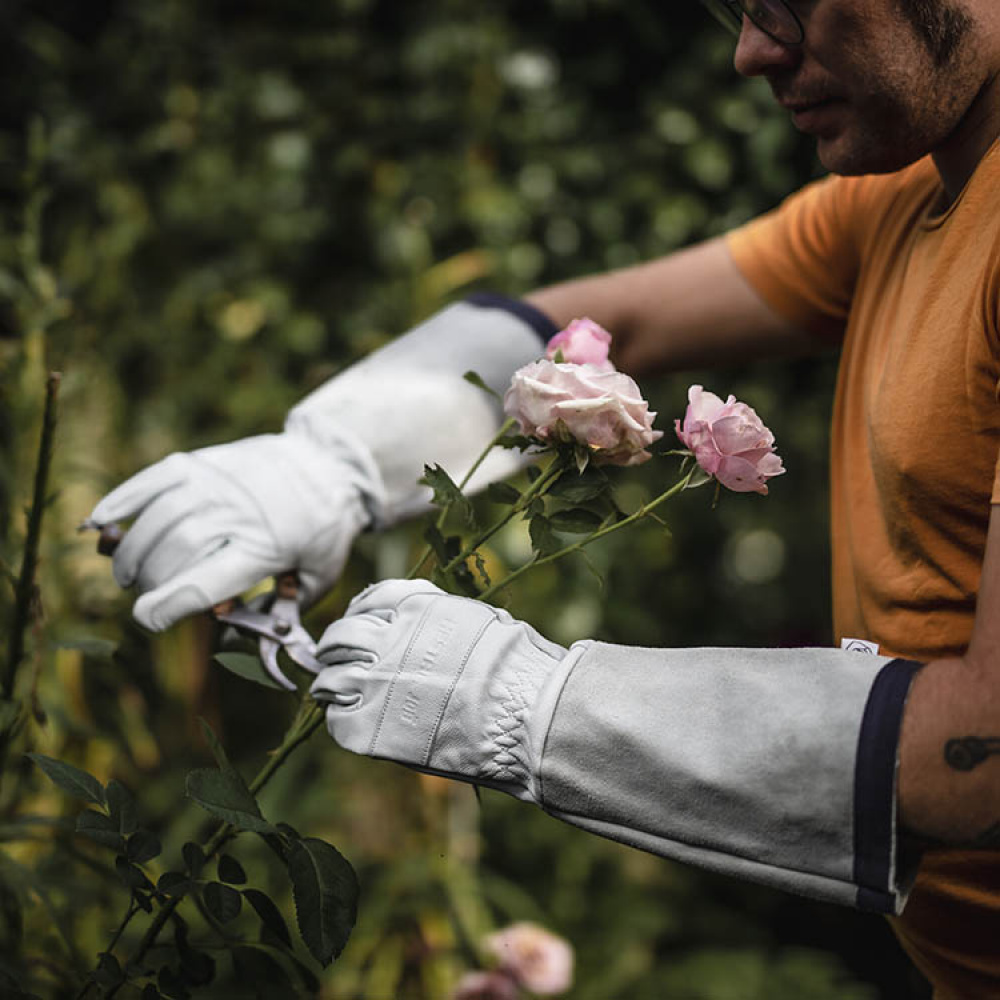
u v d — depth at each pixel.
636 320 1.41
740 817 0.81
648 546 2.68
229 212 2.62
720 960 2.46
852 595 1.15
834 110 1.00
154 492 1.19
